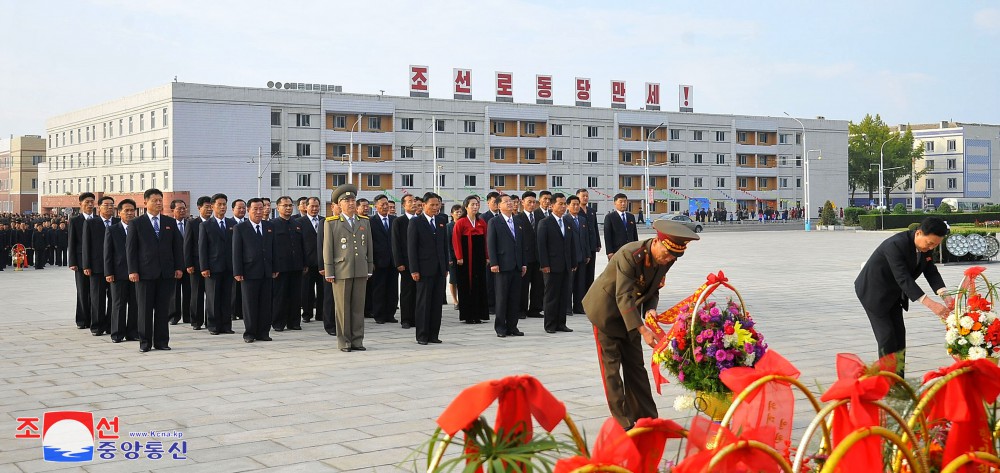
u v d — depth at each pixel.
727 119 74.50
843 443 2.65
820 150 79.31
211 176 56.91
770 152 76.81
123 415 6.56
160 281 9.97
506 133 66.00
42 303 15.77
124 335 10.84
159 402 7.02
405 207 12.47
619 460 2.51
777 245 34.78
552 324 11.15
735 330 5.60
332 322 11.55
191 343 10.64
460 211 13.11
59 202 73.69
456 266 12.39
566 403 6.75
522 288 13.13
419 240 10.20
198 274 12.07
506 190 66.19
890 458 3.33
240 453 5.47
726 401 5.63
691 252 29.97
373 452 5.45
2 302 15.95
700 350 5.58
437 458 2.75
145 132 59.84
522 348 9.77
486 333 11.22
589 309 6.20
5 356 9.57
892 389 3.37
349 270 9.62
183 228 12.38
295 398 7.10
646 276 6.04
